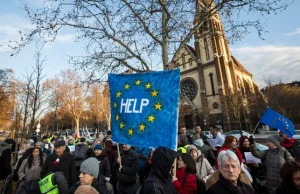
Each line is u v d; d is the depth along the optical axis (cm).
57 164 436
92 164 311
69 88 4312
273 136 454
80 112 4591
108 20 839
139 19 829
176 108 317
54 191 319
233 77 3906
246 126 3341
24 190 433
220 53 3875
